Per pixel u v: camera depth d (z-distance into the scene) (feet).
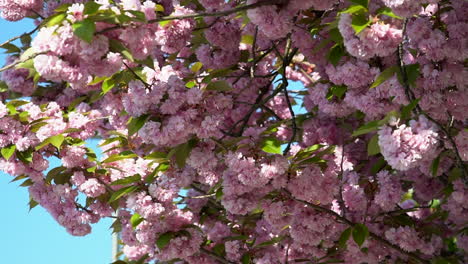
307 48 15.21
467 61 12.78
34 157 14.96
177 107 11.69
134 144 16.22
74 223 15.64
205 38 17.42
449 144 11.34
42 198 15.90
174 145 12.30
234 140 12.60
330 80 13.83
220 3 15.42
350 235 15.69
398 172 18.31
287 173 13.06
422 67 12.10
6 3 15.39
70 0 16.90
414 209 16.52
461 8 12.43
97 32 9.49
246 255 16.56
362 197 14.76
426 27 11.77
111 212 16.14
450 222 20.27
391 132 10.48
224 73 16.55
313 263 16.85
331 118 17.93
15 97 17.15
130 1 10.38
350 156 17.35
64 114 15.97
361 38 10.86
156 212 13.69
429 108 12.14
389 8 10.99
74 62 9.75
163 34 14.70
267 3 10.91
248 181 12.28
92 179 15.14
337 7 14.55
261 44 17.72
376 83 12.19
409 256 15.90
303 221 14.32
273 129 12.85
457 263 17.01
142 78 12.78
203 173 13.20
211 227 18.75
